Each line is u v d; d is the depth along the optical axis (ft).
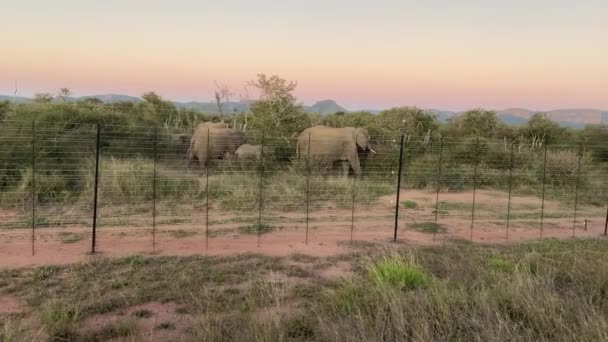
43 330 12.84
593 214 34.40
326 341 12.12
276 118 59.00
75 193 33.63
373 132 66.13
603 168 52.75
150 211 30.40
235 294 16.38
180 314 14.66
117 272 18.56
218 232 25.67
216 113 73.00
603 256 20.47
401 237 25.79
